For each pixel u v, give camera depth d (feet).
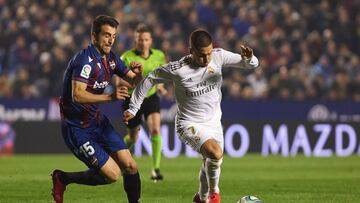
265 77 213.66
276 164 156.04
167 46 206.08
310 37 225.97
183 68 76.79
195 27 223.92
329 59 220.64
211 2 229.86
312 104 196.95
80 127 75.46
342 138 191.72
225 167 147.23
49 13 221.66
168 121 182.39
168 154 181.68
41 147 180.45
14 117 184.34
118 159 76.13
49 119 184.34
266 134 188.03
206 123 77.87
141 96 77.71
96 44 74.38
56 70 206.28
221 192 101.71
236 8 231.91
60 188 77.77
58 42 212.43
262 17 231.91
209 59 75.61
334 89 211.41
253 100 193.67
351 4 239.50
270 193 100.58
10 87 198.90
